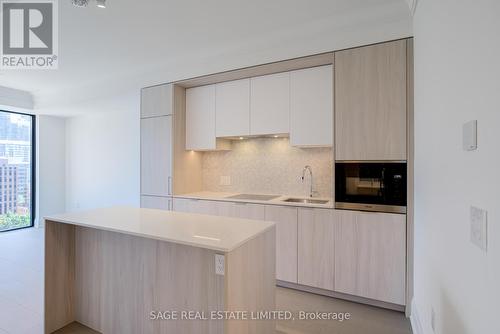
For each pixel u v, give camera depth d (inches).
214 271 65.8
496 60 32.1
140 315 78.3
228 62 125.5
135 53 132.6
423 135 74.4
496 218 31.7
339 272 104.1
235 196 140.9
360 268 100.3
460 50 44.4
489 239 33.5
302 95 119.8
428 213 67.7
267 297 74.0
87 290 89.7
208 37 116.3
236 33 113.1
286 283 117.0
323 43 105.3
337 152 104.3
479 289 36.6
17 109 203.5
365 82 99.0
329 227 106.0
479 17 37.1
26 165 219.3
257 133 130.2
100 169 222.8
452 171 48.2
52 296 86.8
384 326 88.0
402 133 93.7
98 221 80.4
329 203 114.1
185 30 110.0
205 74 132.0
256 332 68.6
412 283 92.4
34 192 222.7
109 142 217.9
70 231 91.9
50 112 214.8
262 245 71.6
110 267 84.3
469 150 40.3
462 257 43.1
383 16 95.0
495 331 31.8
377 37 96.5
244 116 133.8
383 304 98.7
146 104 151.4
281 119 124.3
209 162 163.6
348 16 99.8
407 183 93.0
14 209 212.4
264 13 98.0
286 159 143.0
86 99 178.7
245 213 124.5
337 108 103.9
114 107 199.3
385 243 96.3
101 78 168.9
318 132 116.3
